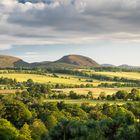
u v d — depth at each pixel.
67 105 195.50
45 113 154.50
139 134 88.12
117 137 88.94
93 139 90.94
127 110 178.50
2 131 97.25
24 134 104.50
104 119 96.06
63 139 94.94
